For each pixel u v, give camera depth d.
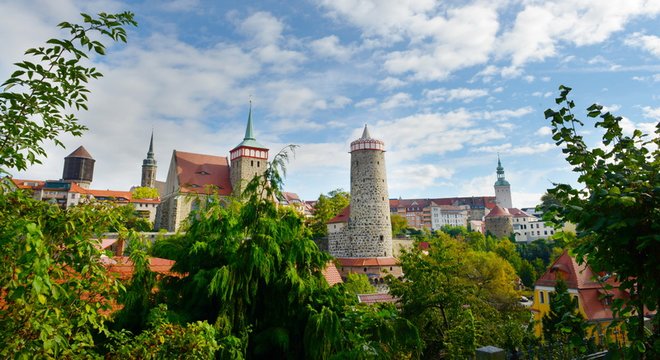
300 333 9.67
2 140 5.43
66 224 5.10
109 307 5.61
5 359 4.35
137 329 9.24
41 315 4.57
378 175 59.84
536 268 79.19
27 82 5.27
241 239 10.46
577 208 4.12
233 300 9.20
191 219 12.12
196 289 9.43
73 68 5.54
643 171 4.23
